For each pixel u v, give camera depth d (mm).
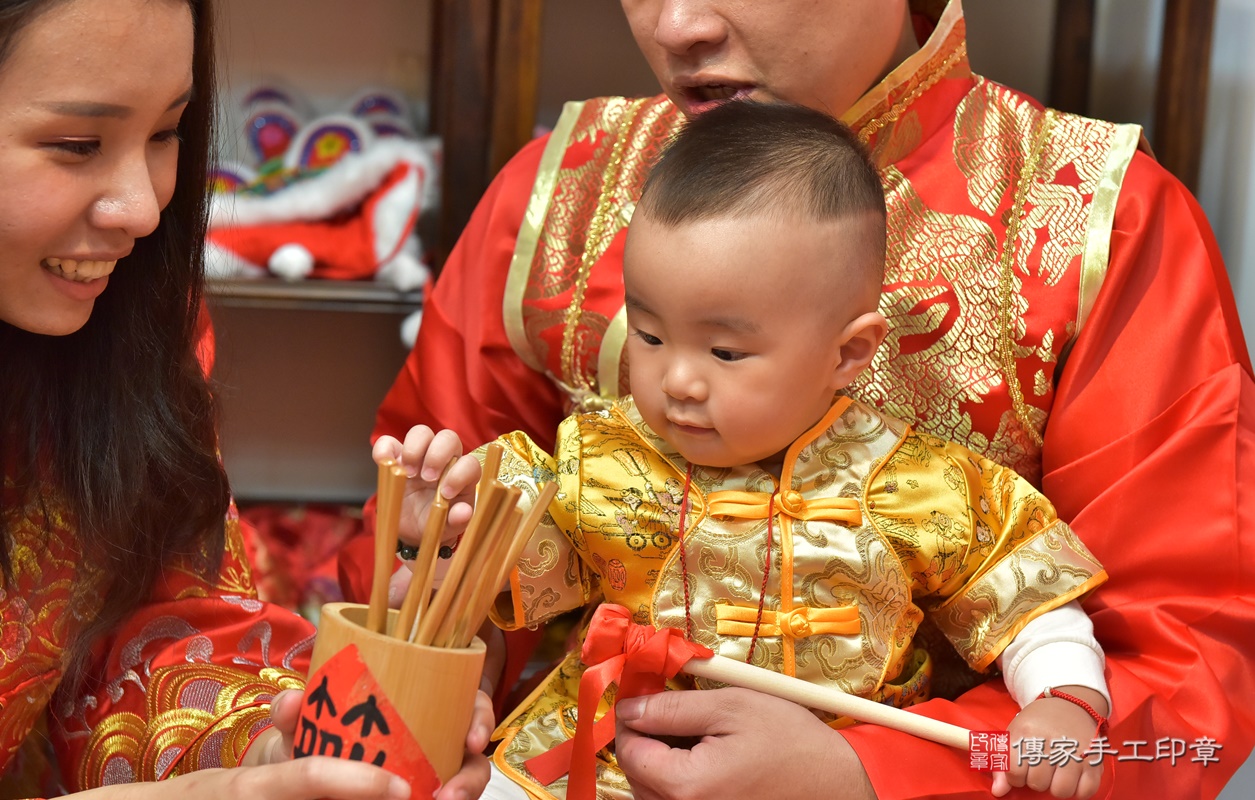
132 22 853
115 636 1162
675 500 1088
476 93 1850
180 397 1145
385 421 1486
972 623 1105
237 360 2287
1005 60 2254
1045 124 1302
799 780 980
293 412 2350
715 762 976
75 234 908
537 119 2244
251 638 1207
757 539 1057
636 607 1097
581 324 1330
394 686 760
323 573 2109
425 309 1476
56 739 1174
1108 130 1294
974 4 2236
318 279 1932
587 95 2248
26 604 1081
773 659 1054
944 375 1213
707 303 978
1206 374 1199
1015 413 1224
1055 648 1066
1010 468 1238
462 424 1410
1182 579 1164
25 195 865
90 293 964
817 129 1047
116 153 899
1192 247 1244
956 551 1087
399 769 762
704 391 1003
